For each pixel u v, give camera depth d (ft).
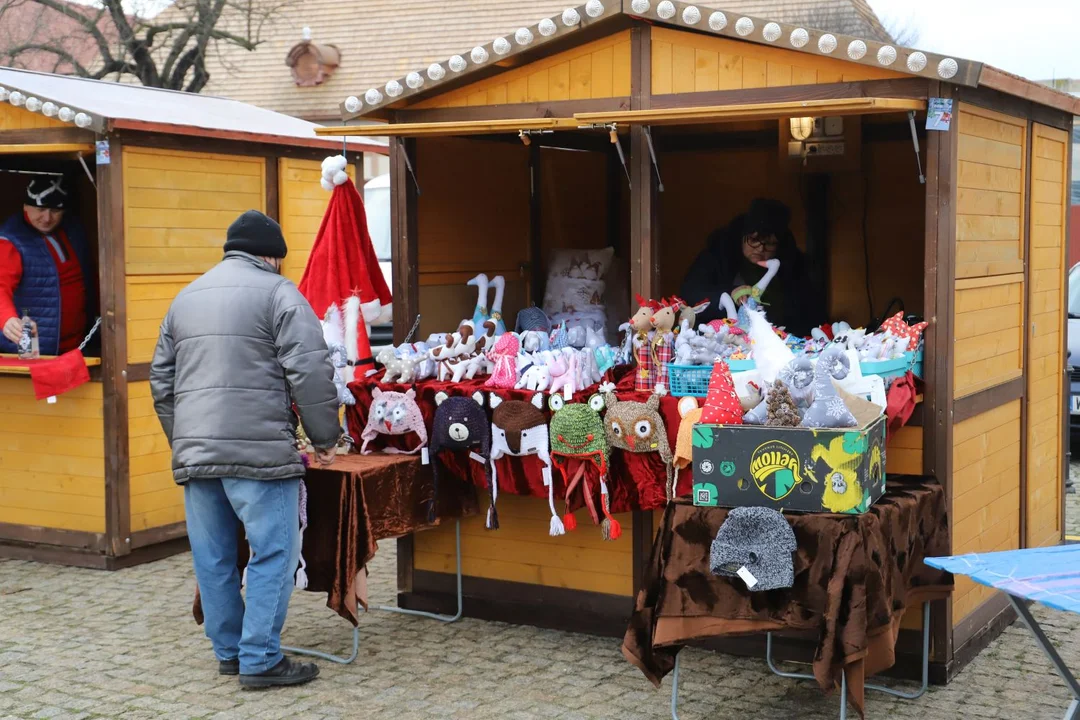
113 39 67.00
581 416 15.24
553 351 16.05
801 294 19.76
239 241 14.94
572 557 17.08
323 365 14.51
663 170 22.52
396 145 17.85
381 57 70.59
